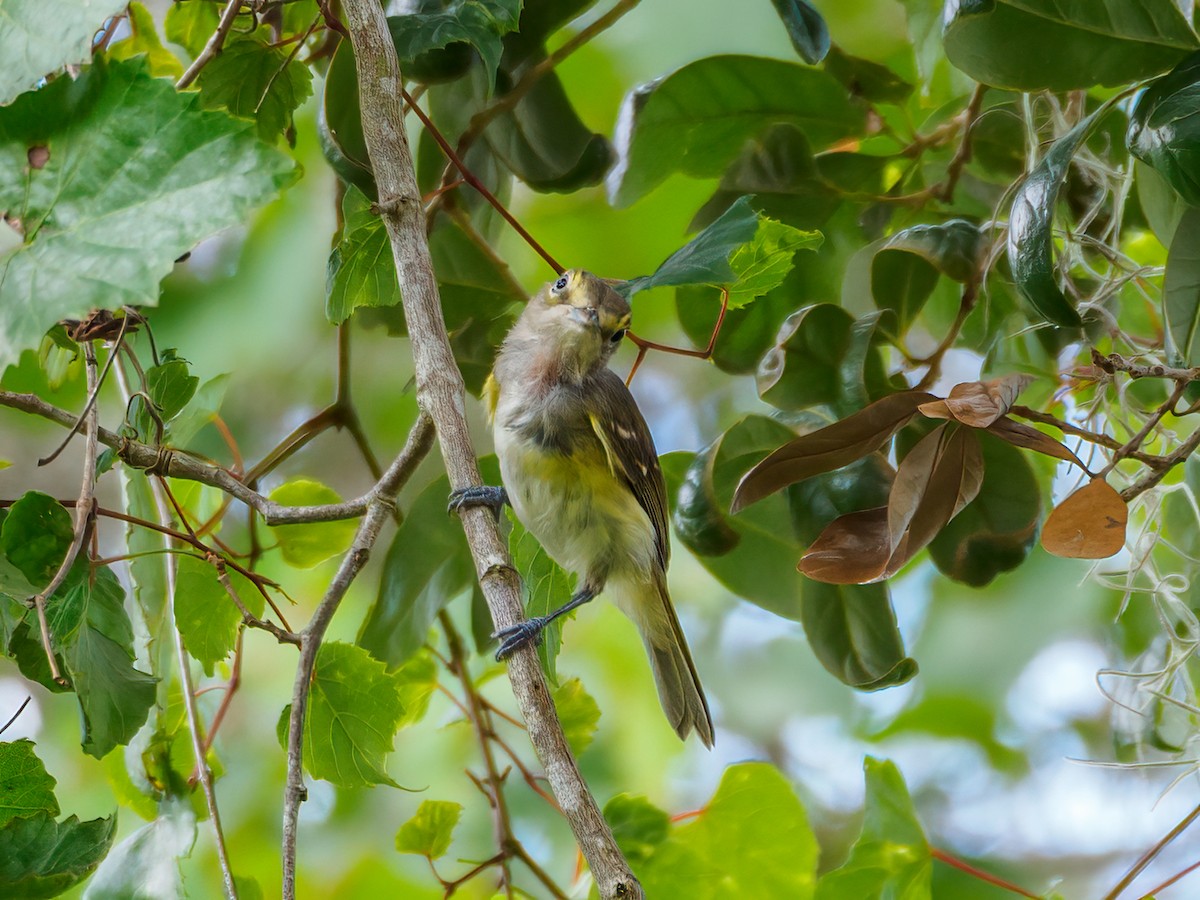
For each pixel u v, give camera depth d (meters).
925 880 7.81
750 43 11.73
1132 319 9.18
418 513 8.28
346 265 7.23
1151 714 8.11
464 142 8.22
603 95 11.86
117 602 6.26
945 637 14.20
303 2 8.99
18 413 13.12
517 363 8.62
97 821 6.34
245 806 13.05
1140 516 8.84
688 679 9.06
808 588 7.79
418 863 12.82
